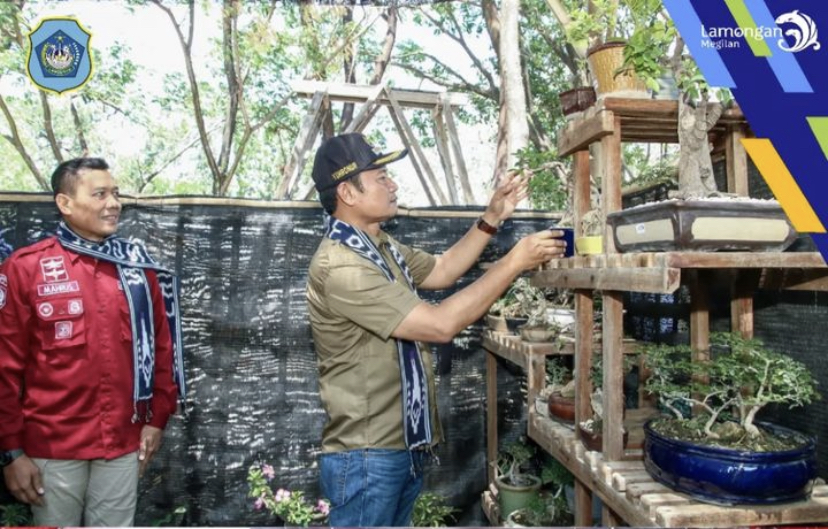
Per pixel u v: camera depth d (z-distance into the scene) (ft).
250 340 8.14
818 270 4.14
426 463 8.68
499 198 6.00
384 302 4.31
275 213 8.19
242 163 25.03
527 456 7.90
